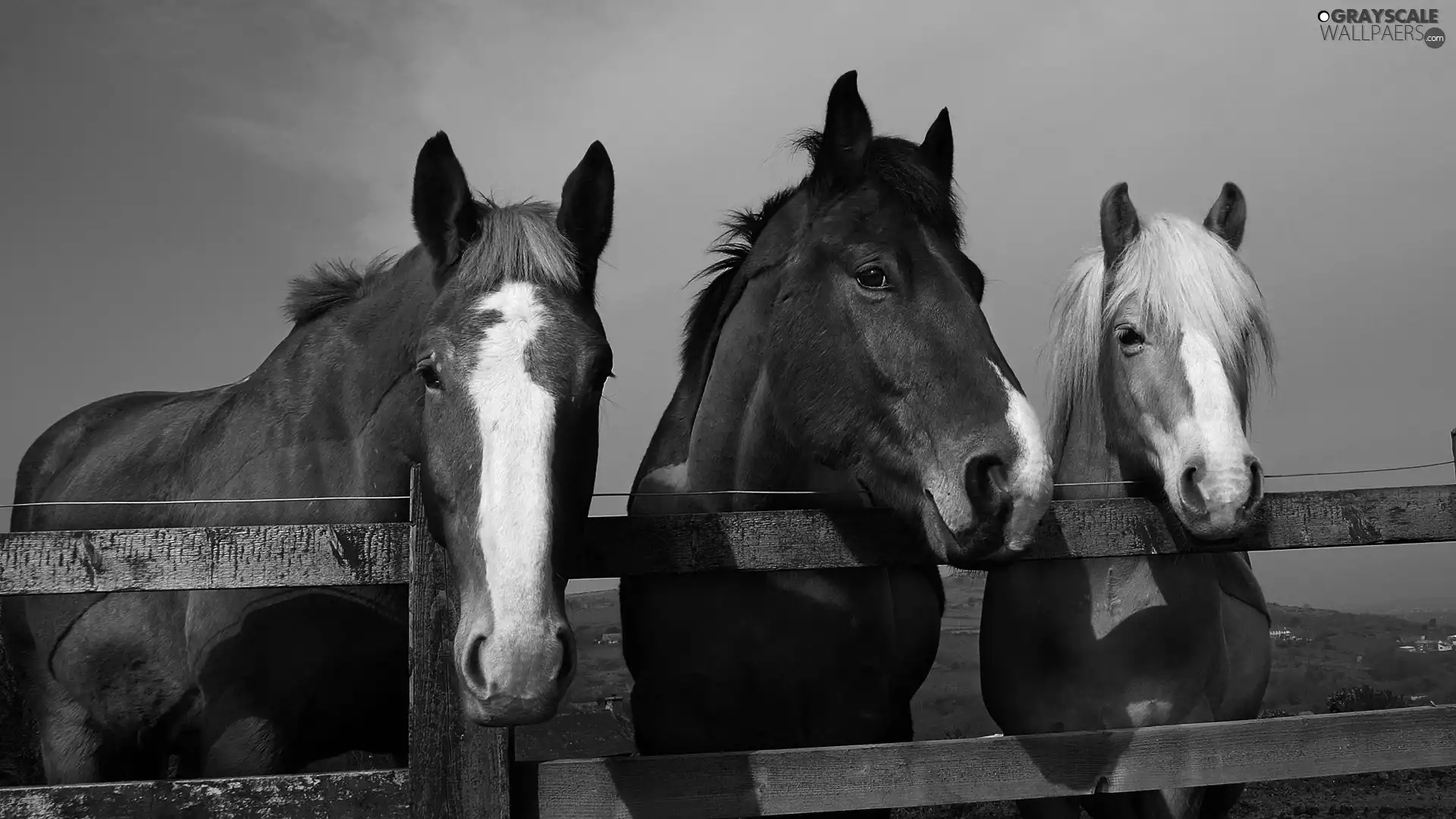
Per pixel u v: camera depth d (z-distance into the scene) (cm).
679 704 279
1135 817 289
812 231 255
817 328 248
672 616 281
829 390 245
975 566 218
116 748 272
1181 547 241
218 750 236
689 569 208
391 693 254
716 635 274
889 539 221
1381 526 239
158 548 181
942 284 230
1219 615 296
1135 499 232
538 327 195
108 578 179
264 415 262
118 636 264
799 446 257
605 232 237
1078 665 291
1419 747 218
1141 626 285
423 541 184
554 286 207
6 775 498
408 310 249
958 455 212
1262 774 212
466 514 181
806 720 277
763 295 273
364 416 250
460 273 212
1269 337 290
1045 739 205
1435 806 642
